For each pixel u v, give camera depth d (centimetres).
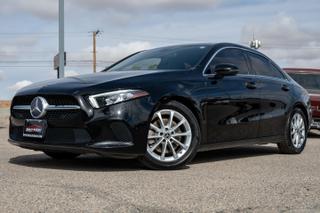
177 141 567
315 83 1244
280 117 730
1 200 397
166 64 634
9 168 555
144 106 536
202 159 674
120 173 530
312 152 798
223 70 619
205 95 598
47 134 537
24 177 493
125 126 524
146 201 404
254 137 682
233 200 417
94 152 519
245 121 659
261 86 696
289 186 480
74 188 441
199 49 661
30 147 566
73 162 616
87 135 519
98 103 521
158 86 555
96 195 418
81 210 372
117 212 370
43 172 528
